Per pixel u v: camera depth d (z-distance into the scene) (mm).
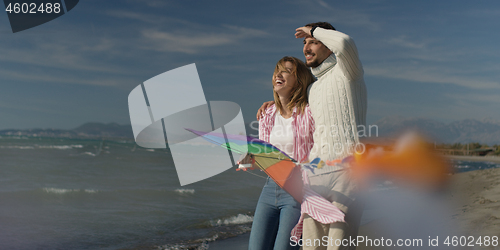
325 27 2205
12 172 18328
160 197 12055
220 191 13703
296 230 2195
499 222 5305
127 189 13328
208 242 6730
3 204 10102
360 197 2047
